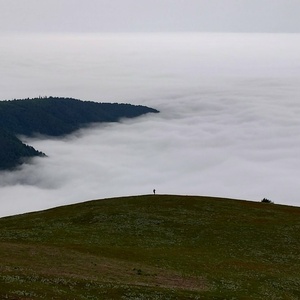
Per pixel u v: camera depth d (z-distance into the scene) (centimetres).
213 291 3872
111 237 5922
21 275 3484
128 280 3856
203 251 5497
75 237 5872
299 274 4853
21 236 5859
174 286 3881
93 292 3312
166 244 5706
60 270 3884
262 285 4325
